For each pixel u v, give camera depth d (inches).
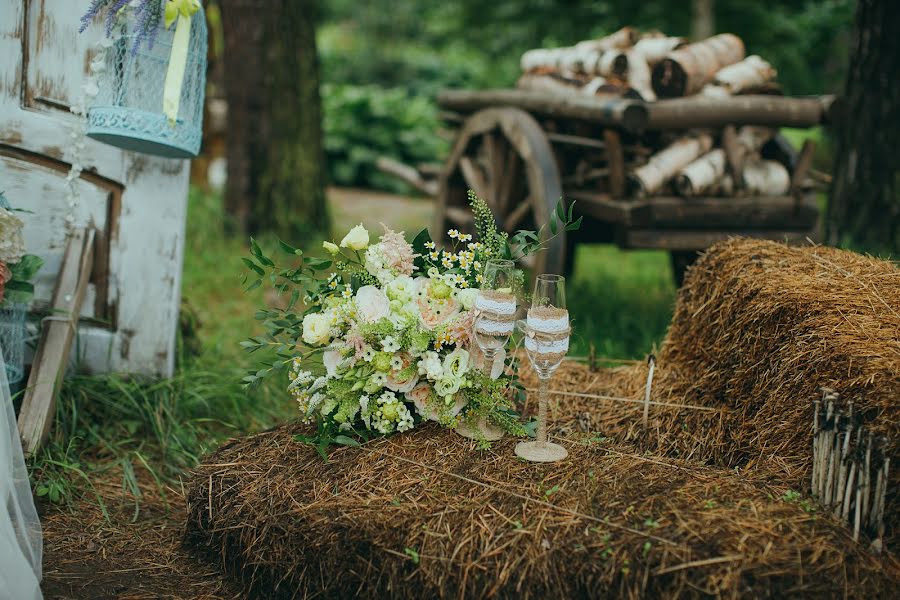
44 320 129.9
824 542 80.7
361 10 619.5
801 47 412.5
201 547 103.7
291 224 268.4
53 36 132.9
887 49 189.3
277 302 213.5
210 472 103.1
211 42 273.7
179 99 122.0
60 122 135.4
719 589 76.1
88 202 139.8
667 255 285.3
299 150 267.3
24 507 100.0
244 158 264.4
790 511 85.7
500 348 99.3
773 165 171.5
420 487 92.9
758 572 76.8
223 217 266.8
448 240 235.8
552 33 450.9
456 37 512.7
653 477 92.7
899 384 85.4
